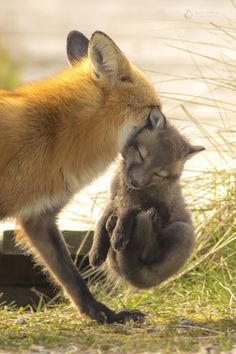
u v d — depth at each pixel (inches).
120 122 450.9
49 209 453.4
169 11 1749.5
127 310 450.9
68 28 1717.5
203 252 523.8
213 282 501.4
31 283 535.5
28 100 439.5
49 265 464.8
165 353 383.6
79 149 442.9
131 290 502.6
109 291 517.3
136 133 458.3
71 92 445.7
